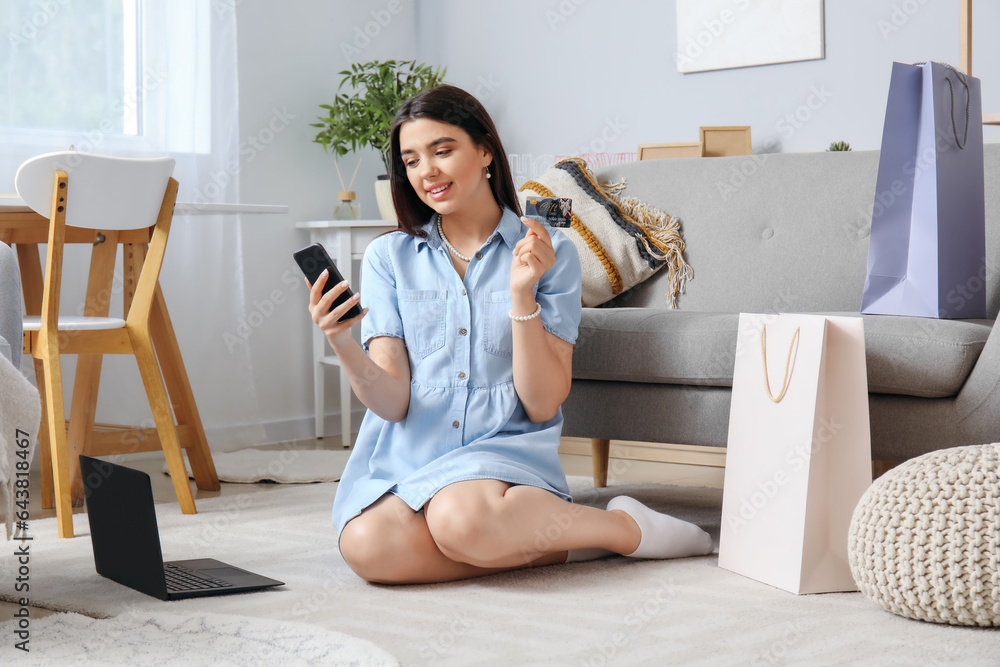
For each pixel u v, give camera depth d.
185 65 3.08
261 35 3.36
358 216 3.42
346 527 1.49
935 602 1.23
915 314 1.83
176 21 3.06
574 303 1.62
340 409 3.61
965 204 1.87
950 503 1.23
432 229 1.63
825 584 1.42
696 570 1.56
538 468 1.56
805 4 3.00
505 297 1.58
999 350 1.53
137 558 1.44
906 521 1.26
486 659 1.12
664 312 1.97
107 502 1.50
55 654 1.16
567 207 1.70
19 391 1.19
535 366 1.53
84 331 2.08
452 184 1.53
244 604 1.37
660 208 2.48
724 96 3.20
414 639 1.20
